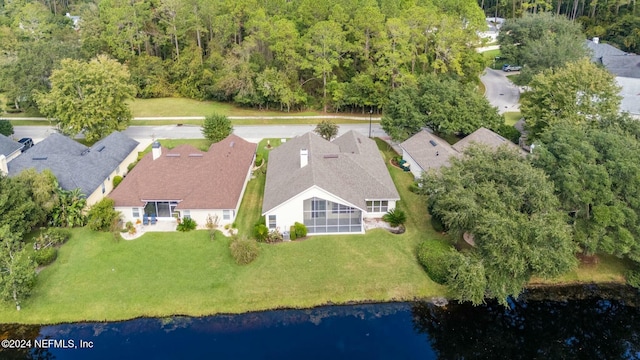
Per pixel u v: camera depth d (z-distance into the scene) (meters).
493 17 130.88
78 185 43.97
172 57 86.88
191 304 34.25
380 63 67.94
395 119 57.69
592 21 105.62
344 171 44.88
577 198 35.69
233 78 74.62
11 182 39.19
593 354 31.89
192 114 74.88
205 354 30.44
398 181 51.25
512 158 38.69
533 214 33.56
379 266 37.59
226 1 80.25
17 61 72.25
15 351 30.59
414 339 32.28
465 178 37.03
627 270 38.03
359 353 30.91
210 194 42.75
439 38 69.12
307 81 77.62
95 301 34.16
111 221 41.03
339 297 35.09
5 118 71.94
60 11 127.25
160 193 42.84
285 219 41.12
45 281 35.66
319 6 75.81
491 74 92.94
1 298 32.16
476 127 56.69
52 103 59.53
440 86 58.09
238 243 37.91
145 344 31.27
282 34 72.12
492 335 32.91
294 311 34.16
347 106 76.19
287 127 69.38
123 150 54.12
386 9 75.19
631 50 96.31
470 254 33.88
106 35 85.19
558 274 32.53
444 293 35.75
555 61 71.50
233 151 52.00
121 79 62.00
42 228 41.56
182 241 40.12
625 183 36.22
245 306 34.28
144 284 35.59
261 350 30.88
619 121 46.03
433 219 41.78
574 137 39.19
